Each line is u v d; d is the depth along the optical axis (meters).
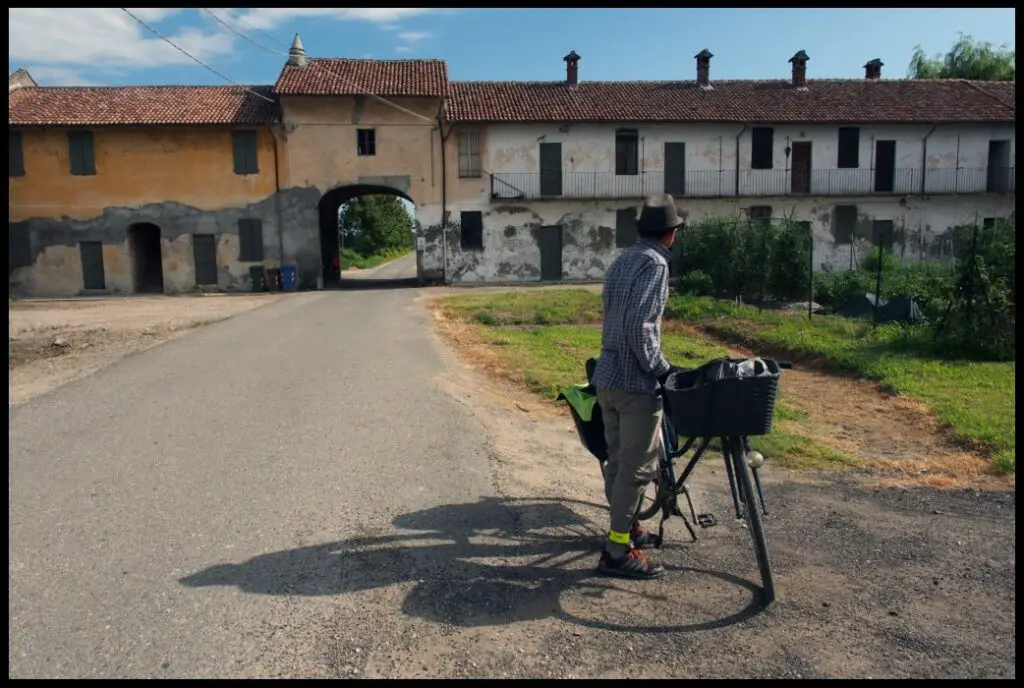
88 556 3.68
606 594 3.45
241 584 3.43
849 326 13.64
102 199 31.17
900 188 34.91
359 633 3.05
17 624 3.05
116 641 2.95
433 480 4.89
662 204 3.46
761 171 34.12
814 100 35.12
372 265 61.81
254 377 8.30
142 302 26.06
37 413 6.52
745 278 21.14
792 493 4.98
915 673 2.83
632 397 3.48
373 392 7.48
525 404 7.41
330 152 31.75
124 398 7.15
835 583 3.60
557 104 33.56
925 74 46.19
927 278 16.69
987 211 35.25
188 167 31.34
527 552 3.88
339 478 4.87
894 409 7.68
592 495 4.81
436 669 2.81
